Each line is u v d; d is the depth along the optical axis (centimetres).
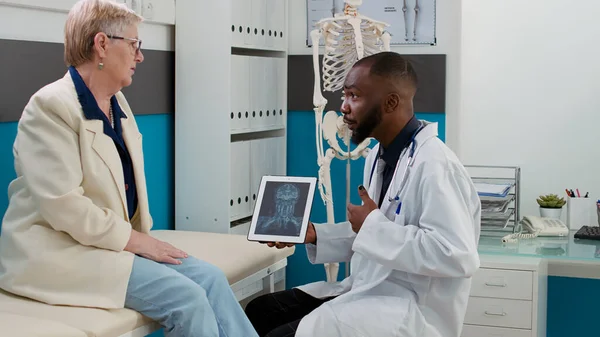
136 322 217
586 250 293
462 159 378
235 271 264
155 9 322
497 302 291
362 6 374
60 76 286
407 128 228
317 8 379
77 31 230
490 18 367
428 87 369
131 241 231
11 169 268
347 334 211
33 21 275
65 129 221
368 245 216
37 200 216
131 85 317
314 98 339
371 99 226
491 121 372
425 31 368
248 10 341
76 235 219
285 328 229
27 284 220
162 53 336
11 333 187
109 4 232
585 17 356
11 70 264
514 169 370
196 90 335
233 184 338
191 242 297
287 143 393
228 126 330
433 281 217
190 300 219
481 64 371
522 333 289
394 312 211
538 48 363
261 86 358
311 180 252
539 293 294
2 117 261
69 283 218
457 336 221
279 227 246
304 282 395
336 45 344
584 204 338
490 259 294
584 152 363
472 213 223
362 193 229
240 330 233
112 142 232
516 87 368
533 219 333
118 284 219
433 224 211
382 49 336
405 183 223
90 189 226
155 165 338
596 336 365
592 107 360
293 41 388
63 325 197
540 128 367
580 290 365
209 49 331
